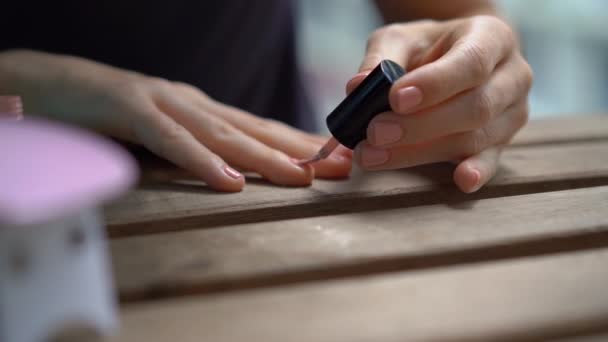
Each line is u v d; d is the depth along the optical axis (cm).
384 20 72
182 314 34
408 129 43
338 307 35
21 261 32
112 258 37
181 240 39
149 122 45
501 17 62
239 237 39
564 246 39
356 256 38
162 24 62
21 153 32
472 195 44
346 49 195
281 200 43
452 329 34
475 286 35
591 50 136
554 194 43
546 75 142
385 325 34
